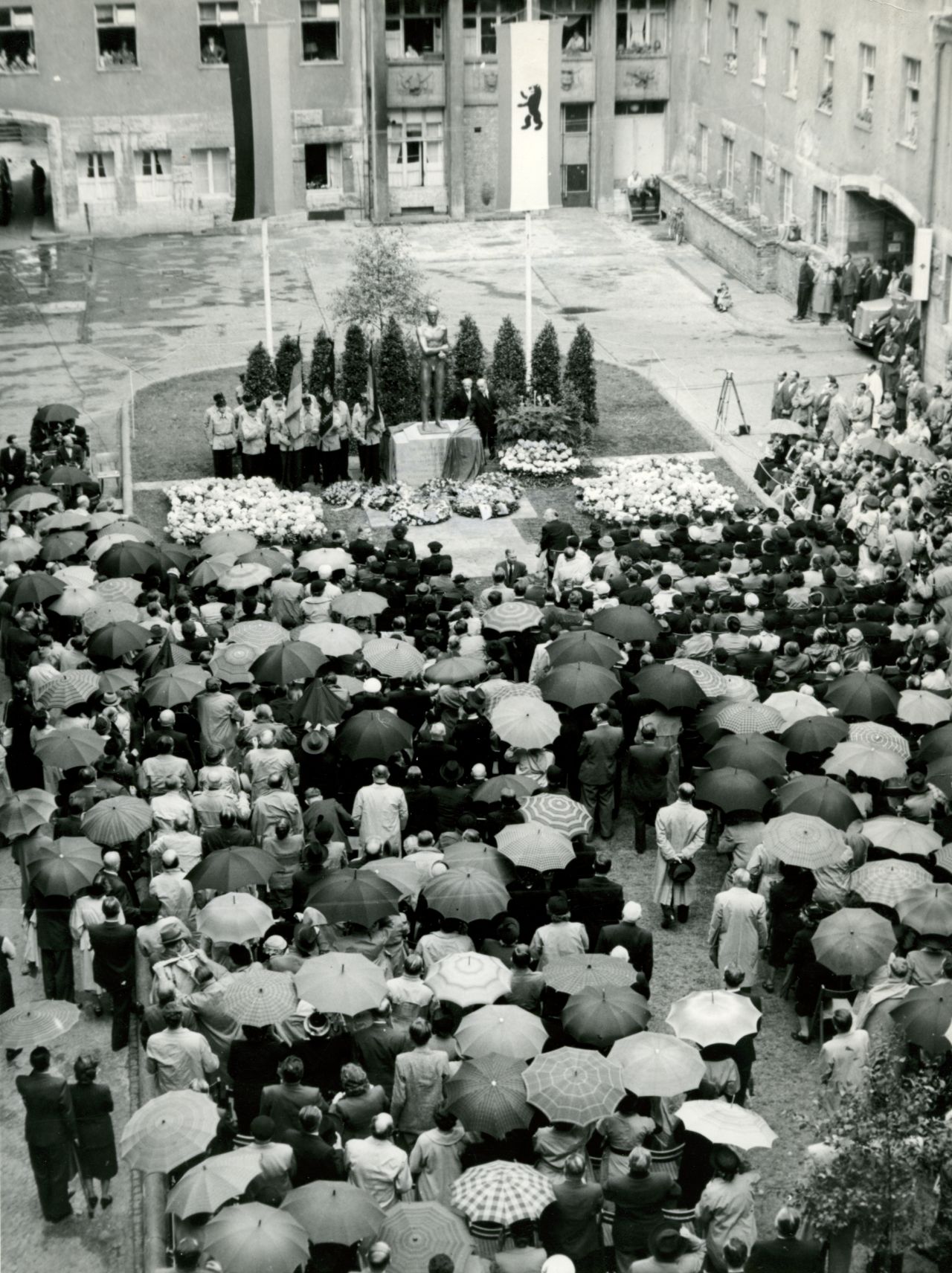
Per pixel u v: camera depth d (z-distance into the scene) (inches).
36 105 1742.1
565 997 538.3
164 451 1354.6
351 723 681.6
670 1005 615.8
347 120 2074.3
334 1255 429.7
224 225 1897.1
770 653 759.1
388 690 780.0
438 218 2228.1
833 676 735.7
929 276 1553.9
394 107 2185.0
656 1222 439.8
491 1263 412.8
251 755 674.2
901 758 661.3
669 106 2274.9
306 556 919.7
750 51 2011.6
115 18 1692.9
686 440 1381.6
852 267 1734.7
